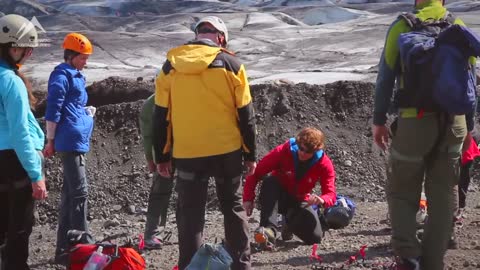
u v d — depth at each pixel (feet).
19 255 15.94
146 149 21.93
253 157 16.08
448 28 13.99
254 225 27.45
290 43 106.11
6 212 16.11
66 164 21.30
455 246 19.95
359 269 18.57
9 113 15.07
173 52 15.80
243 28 143.64
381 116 14.87
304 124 38.14
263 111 38.65
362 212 28.78
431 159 15.05
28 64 88.53
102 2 210.59
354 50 94.68
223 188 16.20
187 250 16.07
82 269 16.65
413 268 14.88
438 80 13.88
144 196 34.27
